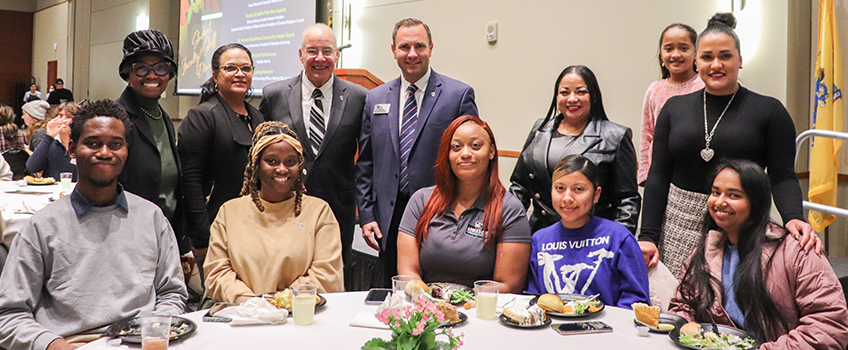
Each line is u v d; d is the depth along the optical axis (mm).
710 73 2314
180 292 2076
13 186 3803
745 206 2010
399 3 6258
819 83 3918
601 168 2617
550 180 2697
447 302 1822
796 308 1941
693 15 4328
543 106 5207
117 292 1920
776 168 2281
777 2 3990
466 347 1547
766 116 2279
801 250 1929
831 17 3902
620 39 4707
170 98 10078
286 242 2256
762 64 4102
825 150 3896
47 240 1874
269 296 1920
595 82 2703
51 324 1854
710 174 2123
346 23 6809
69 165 4281
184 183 2928
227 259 2254
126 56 2646
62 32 13617
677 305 2131
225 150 2963
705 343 1567
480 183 2287
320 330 1678
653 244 2381
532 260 2264
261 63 7516
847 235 4117
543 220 2730
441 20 5930
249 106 3141
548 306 1856
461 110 2924
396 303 1752
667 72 3342
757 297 1949
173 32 10312
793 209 2168
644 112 3445
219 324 1735
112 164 1936
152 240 2031
